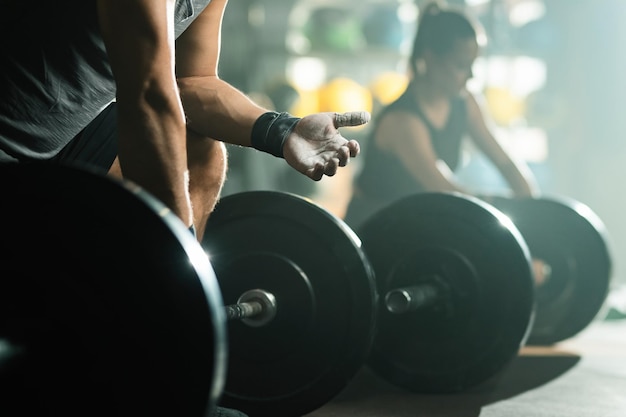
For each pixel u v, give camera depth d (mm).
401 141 3238
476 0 7047
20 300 1126
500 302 2498
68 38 1421
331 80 7410
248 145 1741
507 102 7008
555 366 3131
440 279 2533
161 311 1075
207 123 1771
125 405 1105
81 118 1552
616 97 7289
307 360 2057
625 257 7270
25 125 1472
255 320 2053
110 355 1104
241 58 7406
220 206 2119
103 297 1101
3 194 1104
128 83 1286
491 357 2494
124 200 1073
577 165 7352
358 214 3363
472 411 2285
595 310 3549
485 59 6980
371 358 2596
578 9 7270
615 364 3184
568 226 3541
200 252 1097
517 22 7320
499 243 2479
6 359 1113
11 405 1136
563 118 7352
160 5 1290
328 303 2055
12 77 1423
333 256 2047
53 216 1100
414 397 2518
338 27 7324
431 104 3324
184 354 1070
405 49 7363
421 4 6984
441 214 2541
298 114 7246
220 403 2084
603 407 2352
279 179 7219
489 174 6805
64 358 1120
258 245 2098
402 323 2570
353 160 7223
